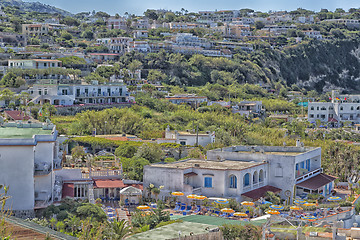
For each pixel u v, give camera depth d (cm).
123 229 5959
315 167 10612
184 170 8638
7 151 6781
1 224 3988
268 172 9562
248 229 5616
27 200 6806
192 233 5456
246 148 10812
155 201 8506
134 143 11338
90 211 6706
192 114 17875
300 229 5603
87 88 17675
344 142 15600
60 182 7931
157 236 5406
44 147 7225
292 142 14688
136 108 17825
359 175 11619
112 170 8819
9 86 17712
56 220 6494
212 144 12700
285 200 9375
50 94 16750
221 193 8669
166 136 13588
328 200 9188
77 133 13138
